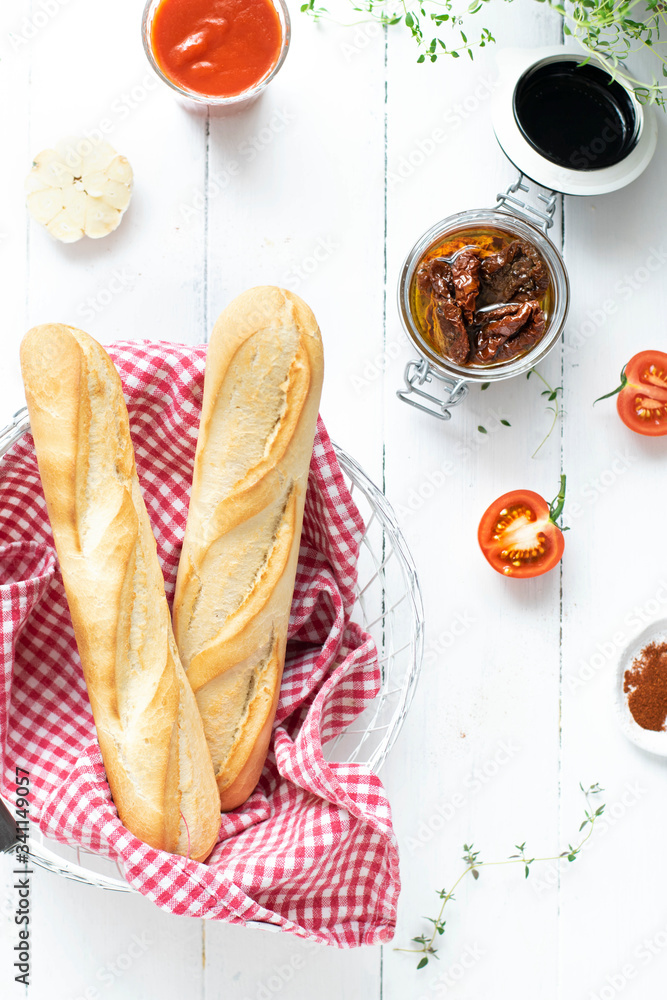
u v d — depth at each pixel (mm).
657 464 1381
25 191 1286
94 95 1307
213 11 1180
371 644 1102
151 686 960
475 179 1354
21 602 993
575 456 1371
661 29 1339
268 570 1016
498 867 1346
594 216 1368
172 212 1317
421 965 1290
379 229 1342
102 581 953
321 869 994
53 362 965
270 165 1329
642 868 1363
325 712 1125
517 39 1352
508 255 1220
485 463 1356
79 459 964
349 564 1124
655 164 1375
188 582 1031
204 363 1079
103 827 929
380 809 985
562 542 1282
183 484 1150
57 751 1057
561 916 1354
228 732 1032
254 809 1072
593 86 1246
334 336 1336
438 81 1347
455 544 1352
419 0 1329
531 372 1360
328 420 1338
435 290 1216
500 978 1340
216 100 1210
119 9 1309
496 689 1354
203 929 1293
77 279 1304
